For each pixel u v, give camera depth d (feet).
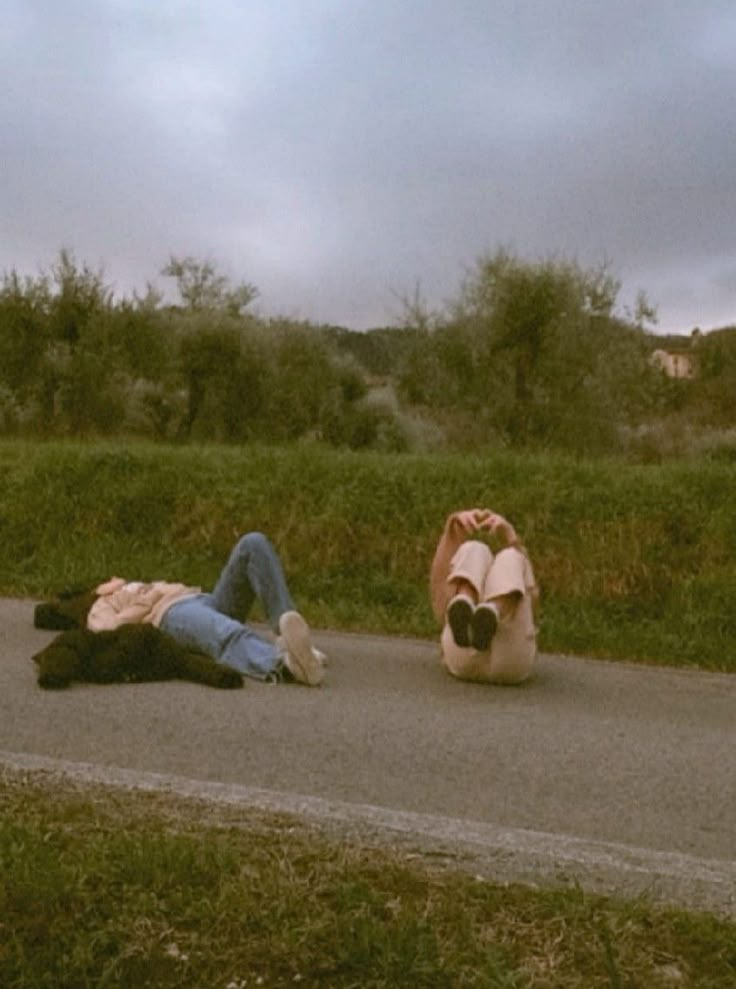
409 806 18.31
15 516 45.70
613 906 13.24
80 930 12.71
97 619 27.68
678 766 20.94
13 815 15.60
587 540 39.27
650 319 70.74
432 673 28.07
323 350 81.56
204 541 43.27
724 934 12.71
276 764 20.18
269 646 26.35
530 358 68.54
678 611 36.04
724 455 62.85
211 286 105.19
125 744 21.11
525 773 20.16
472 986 11.76
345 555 41.16
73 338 79.15
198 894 13.34
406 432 73.46
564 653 32.42
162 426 80.07
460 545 27.84
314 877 13.84
